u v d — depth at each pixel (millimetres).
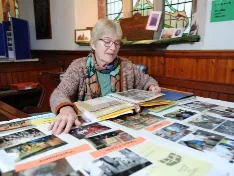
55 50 3525
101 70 1148
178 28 2129
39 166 495
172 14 2285
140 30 2408
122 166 492
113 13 2967
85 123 774
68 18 3121
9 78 2836
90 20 3146
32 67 3021
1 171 479
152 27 2266
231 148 582
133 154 546
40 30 3770
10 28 3143
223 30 1672
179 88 2033
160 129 716
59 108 837
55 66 3287
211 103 1065
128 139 637
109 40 1052
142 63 2355
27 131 703
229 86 1674
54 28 3457
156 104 972
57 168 486
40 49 3904
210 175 460
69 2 3027
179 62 2004
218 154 549
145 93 1121
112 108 882
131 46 2451
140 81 1334
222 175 460
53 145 600
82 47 3035
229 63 1659
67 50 3295
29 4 3852
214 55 1729
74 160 520
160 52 2141
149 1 2518
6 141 628
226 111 928
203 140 631
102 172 469
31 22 3941
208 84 1801
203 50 1794
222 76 1722
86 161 514
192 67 1909
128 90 1199
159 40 2031
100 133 684
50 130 706
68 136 661
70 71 1139
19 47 3242
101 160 518
